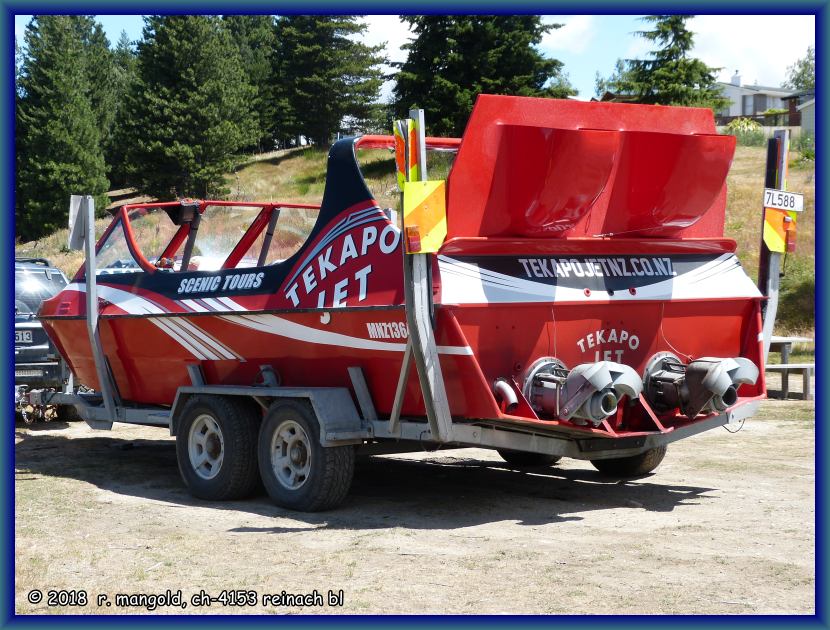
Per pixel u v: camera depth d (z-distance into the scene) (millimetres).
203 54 57469
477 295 6273
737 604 4645
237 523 6703
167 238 9445
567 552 5688
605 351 7027
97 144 62719
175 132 54781
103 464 9492
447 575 5211
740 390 7809
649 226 7188
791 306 22844
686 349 7512
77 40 66125
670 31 38281
